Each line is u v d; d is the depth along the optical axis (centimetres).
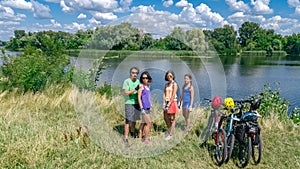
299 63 3678
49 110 592
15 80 709
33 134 418
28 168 333
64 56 805
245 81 1911
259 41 6825
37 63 736
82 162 357
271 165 390
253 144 383
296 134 495
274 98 614
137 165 375
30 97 656
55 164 348
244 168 383
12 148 362
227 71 2542
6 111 531
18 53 771
